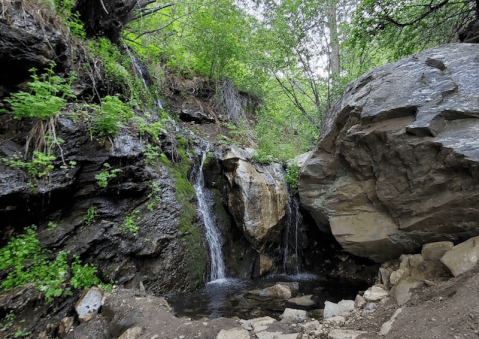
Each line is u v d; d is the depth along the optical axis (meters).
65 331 3.63
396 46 9.25
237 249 7.24
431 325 2.48
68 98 5.43
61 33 5.30
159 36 12.08
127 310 3.85
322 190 6.01
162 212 5.73
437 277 3.60
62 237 4.36
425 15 7.11
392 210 4.66
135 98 7.41
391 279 4.12
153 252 5.24
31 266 3.92
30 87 4.71
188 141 8.02
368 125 4.84
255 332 3.29
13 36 4.30
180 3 10.33
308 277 6.75
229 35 10.89
